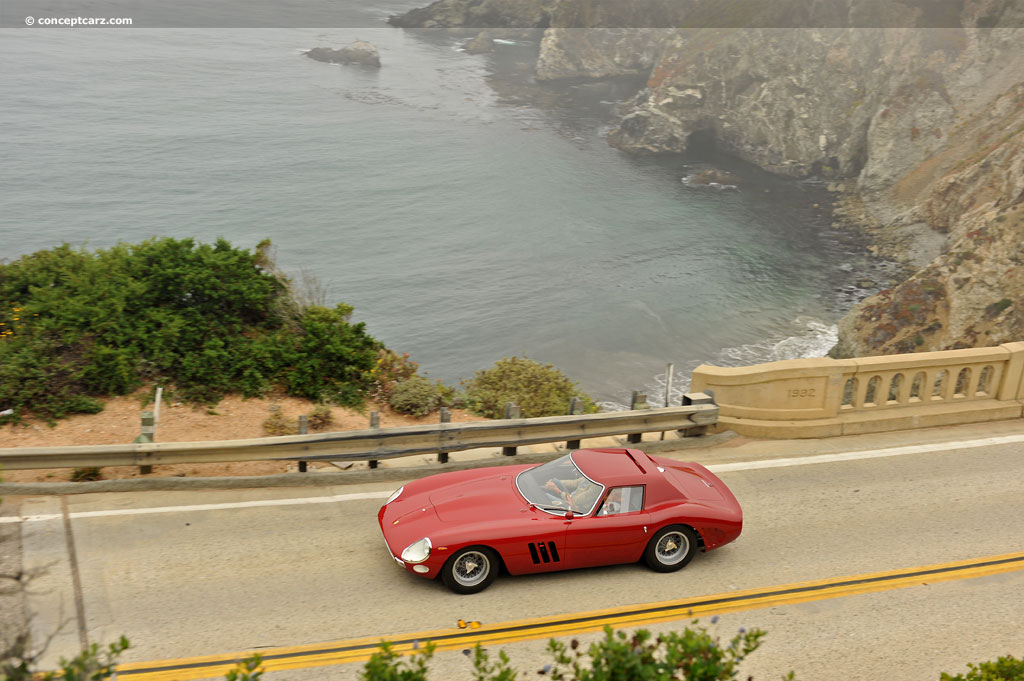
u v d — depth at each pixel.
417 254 56.59
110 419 12.38
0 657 5.09
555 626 7.95
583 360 41.38
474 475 9.48
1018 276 38.91
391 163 79.50
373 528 9.76
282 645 7.43
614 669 4.56
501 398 15.42
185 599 8.03
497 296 49.66
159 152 80.25
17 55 131.88
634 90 113.69
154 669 6.98
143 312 14.20
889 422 13.42
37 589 7.94
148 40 156.50
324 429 12.91
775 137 78.38
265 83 117.06
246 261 15.42
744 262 55.44
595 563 8.71
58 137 83.44
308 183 72.50
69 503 9.80
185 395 13.30
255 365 14.12
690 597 8.58
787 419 13.09
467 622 7.94
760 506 10.72
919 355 13.55
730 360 41.41
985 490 11.39
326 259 55.28
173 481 10.41
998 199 46.06
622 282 51.78
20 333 13.44
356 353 14.71
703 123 84.38
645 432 12.43
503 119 97.81
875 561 9.46
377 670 4.68
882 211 64.19
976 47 68.31
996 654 7.87
